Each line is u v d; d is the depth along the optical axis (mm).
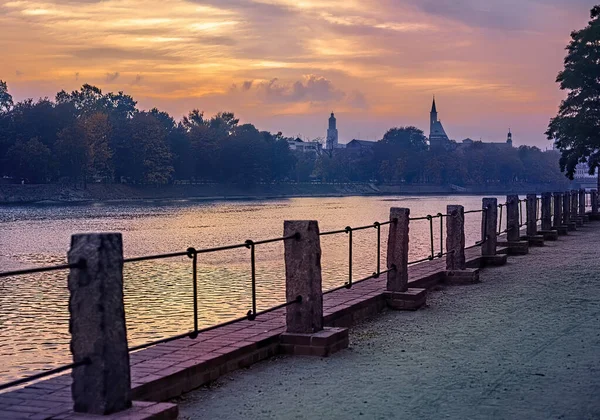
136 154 142875
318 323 9086
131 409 6105
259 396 7086
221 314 19641
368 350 9109
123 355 6090
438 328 10492
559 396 6883
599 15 62250
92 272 5898
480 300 13023
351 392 7156
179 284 26484
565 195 30344
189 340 8578
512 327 10398
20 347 16953
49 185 130500
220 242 52406
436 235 48250
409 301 12023
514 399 6801
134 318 19141
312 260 8977
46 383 6887
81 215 91312
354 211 101750
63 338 18109
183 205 124188
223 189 168750
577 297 13078
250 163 164500
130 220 81000
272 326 9422
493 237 18438
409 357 8672
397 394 7047
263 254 38125
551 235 26188
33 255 45188
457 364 8242
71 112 141625
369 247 40531
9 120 134875
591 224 35312
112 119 160000
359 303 11164
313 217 85188
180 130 169125
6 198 121312
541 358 8445
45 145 129000
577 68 61062
